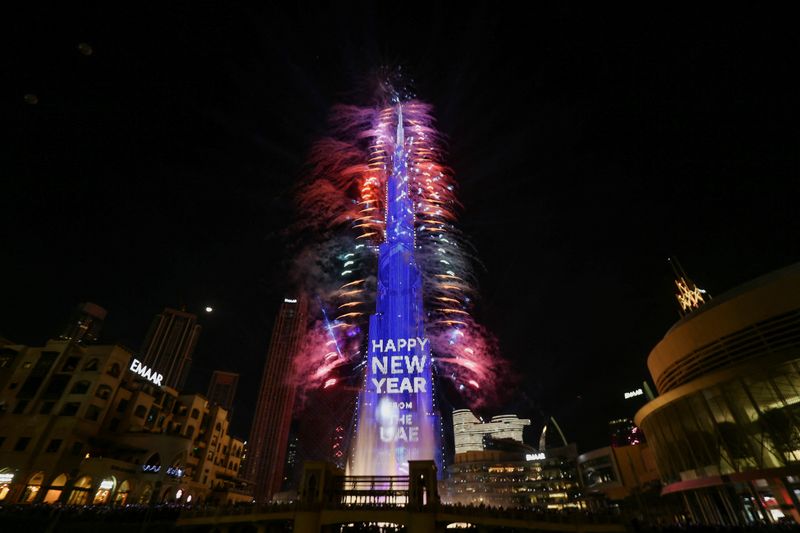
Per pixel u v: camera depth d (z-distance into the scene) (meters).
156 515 47.88
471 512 44.06
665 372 64.81
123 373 81.31
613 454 124.88
